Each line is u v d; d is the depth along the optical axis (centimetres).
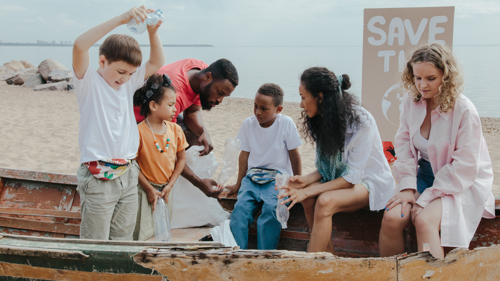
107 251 204
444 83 252
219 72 335
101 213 262
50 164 720
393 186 305
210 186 324
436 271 203
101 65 260
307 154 807
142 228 302
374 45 408
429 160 278
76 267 209
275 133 334
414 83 280
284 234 322
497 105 1384
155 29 274
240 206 307
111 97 261
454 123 259
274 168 335
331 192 277
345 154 291
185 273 204
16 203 350
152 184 303
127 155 270
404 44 399
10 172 349
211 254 200
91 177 259
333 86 280
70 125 1076
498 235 284
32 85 2014
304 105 291
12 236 219
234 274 203
